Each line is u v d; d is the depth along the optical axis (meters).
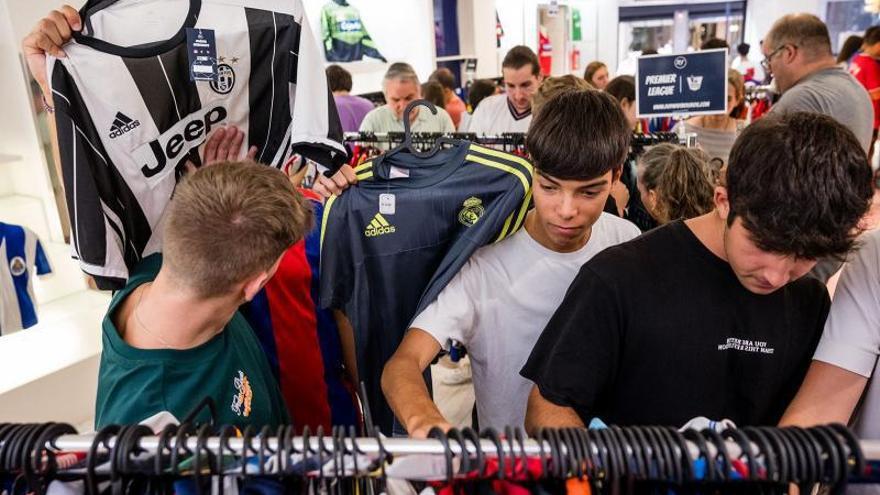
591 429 0.67
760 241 0.79
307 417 1.48
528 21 8.94
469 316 1.25
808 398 0.95
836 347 0.96
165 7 1.21
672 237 1.01
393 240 1.34
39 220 3.04
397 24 6.22
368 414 0.74
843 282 0.98
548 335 1.04
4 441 0.66
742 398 1.01
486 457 0.64
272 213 0.85
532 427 0.97
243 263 0.84
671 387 1.00
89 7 1.17
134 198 1.22
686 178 1.74
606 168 1.08
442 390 3.08
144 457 0.66
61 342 2.70
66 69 1.11
